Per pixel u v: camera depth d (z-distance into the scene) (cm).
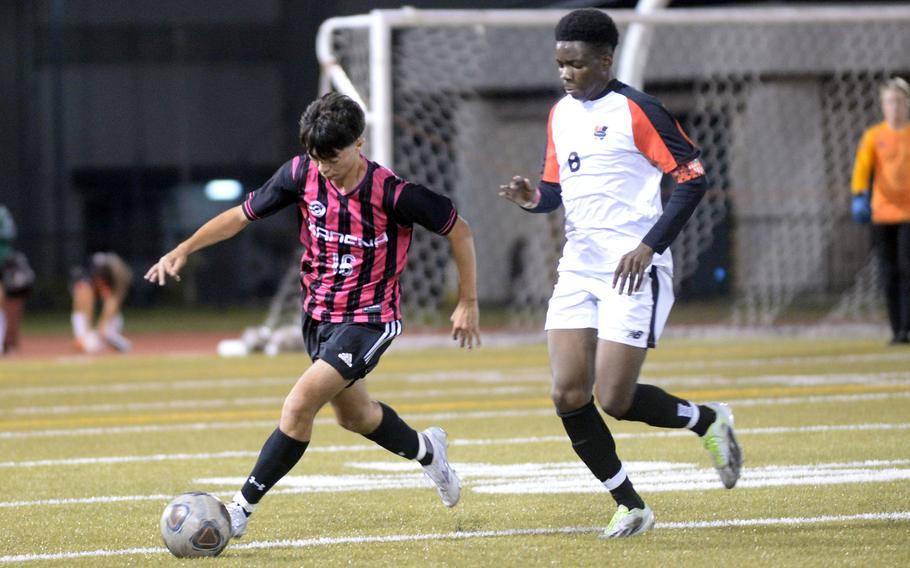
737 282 8394
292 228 11762
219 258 11875
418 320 7119
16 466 2823
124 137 12181
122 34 12144
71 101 12112
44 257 11925
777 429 3166
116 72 12156
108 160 12175
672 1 9231
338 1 11638
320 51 5816
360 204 1930
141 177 12219
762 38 8762
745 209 8694
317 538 1977
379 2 11194
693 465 2652
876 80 8812
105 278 6631
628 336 1967
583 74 2009
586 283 2016
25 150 11931
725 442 2083
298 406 1916
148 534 2028
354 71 6088
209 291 11900
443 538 1959
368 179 1927
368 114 5628
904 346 5372
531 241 8100
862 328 6300
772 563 1734
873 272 7544
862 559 1752
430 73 7294
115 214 12225
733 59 8906
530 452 2919
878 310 7588
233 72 12225
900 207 5050
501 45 9275
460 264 1980
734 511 2131
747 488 2350
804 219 8600
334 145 1859
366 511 2212
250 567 1766
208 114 12238
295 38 11969
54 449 3106
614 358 1966
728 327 6462
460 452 2933
